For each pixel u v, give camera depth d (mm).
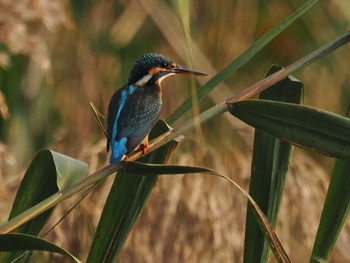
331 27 16016
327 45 6715
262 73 16438
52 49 15680
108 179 12047
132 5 15953
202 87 6797
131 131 7762
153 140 6797
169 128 6863
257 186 7035
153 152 7082
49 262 12000
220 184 12039
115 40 16109
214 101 14438
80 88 16016
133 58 16391
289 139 6430
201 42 15758
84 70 16141
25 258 7035
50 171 6770
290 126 6422
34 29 14875
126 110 7984
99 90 16094
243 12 15719
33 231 6824
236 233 11883
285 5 16016
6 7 11312
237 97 6613
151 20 16031
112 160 6551
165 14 14953
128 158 7047
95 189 11992
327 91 16484
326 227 6746
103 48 16344
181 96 15109
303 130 6398
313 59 6652
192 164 11969
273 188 7008
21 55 15648
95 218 11781
